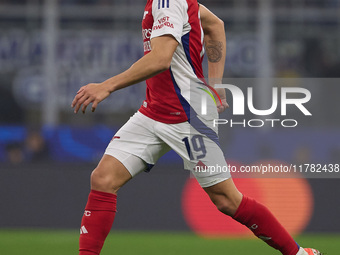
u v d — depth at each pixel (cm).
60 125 3459
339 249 2152
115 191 1245
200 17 1341
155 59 1142
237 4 3834
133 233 2808
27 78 3819
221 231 2802
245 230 2781
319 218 2862
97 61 3844
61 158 3288
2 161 3291
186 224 2866
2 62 3822
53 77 3744
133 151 1252
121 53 3853
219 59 1372
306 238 2648
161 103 1244
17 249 2106
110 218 1237
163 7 1175
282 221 2856
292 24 3897
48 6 3762
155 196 2884
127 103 3722
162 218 2873
